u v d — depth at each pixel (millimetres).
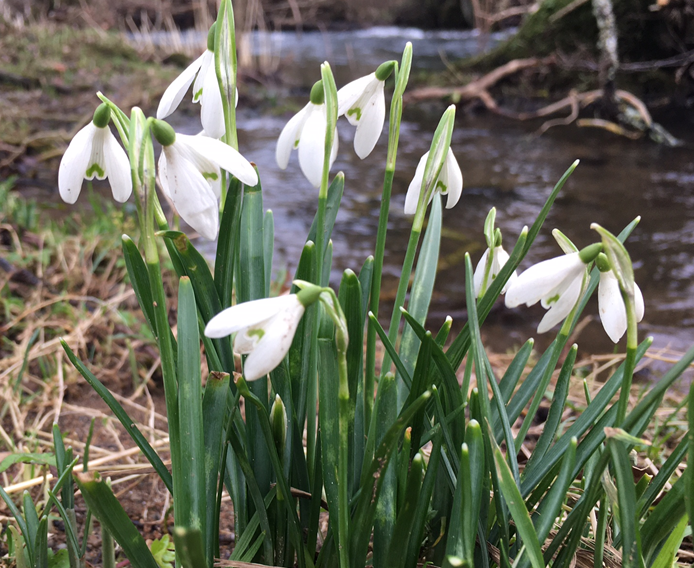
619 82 1964
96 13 2828
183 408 192
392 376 204
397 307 228
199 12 2703
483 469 186
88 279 635
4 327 544
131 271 208
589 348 634
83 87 1795
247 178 179
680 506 180
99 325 569
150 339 564
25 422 456
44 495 355
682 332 665
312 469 242
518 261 202
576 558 231
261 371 156
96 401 494
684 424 443
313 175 199
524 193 1176
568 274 179
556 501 185
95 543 334
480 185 1226
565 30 2029
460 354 223
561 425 452
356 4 3846
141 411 488
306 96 2107
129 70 2031
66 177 188
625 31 1940
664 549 197
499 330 688
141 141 165
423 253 264
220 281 226
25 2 2678
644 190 1195
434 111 1979
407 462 206
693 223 1004
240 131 1636
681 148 1537
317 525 238
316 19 3826
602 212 1064
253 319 156
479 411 208
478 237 941
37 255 659
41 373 512
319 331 204
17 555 253
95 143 190
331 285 756
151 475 406
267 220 260
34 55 1967
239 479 249
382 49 2998
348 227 988
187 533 161
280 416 227
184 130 1582
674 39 1883
